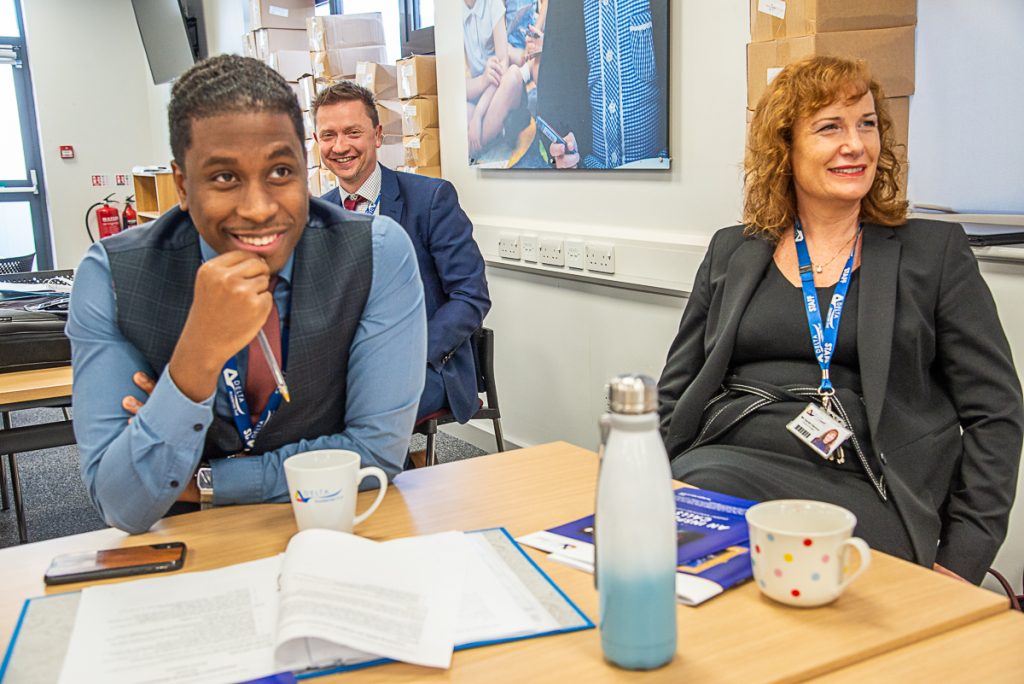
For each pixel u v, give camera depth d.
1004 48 2.37
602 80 2.97
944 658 0.83
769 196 1.83
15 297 2.85
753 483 1.54
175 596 0.97
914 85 2.29
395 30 5.03
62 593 0.99
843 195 1.69
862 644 0.84
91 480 1.20
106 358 1.25
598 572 0.82
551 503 1.25
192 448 1.17
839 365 1.69
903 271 1.66
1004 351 1.64
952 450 1.64
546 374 3.60
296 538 1.02
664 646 0.81
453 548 1.05
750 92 2.35
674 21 2.71
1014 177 2.39
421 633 0.86
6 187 8.02
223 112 1.07
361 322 1.35
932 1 2.32
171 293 1.26
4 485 3.62
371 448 1.34
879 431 1.58
